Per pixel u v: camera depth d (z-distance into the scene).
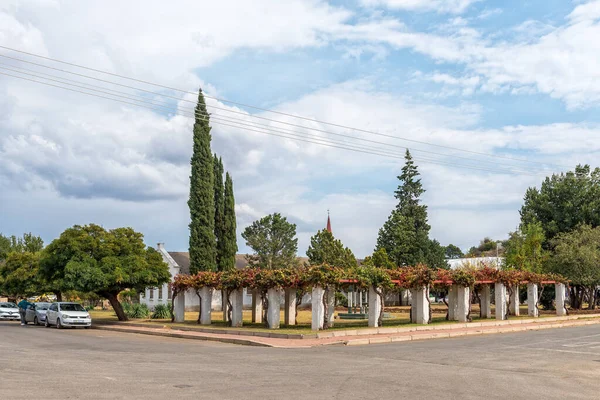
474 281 35.31
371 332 27.67
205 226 48.62
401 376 14.50
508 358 18.75
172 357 18.67
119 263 38.62
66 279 37.88
